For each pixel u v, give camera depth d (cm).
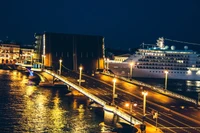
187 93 16850
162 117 7425
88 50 18788
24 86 16550
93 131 8075
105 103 8488
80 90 11012
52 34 18412
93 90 10988
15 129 8150
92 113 10144
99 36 19088
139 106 8519
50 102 11950
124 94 10294
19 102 11681
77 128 8356
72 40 18600
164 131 6334
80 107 11094
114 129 8012
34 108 10700
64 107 11031
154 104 8838
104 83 12812
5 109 10344
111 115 8088
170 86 19388
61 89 15900
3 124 8544
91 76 15300
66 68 18275
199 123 7062
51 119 9250
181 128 6600
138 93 10544
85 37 18888
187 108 8525
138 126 6359
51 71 16738
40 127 8406
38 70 17375
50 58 18175
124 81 13500
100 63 18962
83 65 18575
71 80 13575
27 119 9169
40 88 16038
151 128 6481
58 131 8075
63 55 18375
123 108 8238
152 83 19888
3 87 15625
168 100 9512
